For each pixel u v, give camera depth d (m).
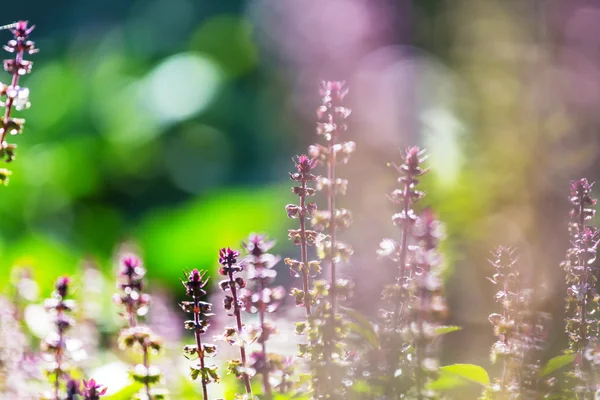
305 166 1.41
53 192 4.30
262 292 1.39
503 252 1.43
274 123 4.72
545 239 1.82
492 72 2.48
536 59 2.44
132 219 4.44
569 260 1.44
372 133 2.61
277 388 1.40
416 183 1.38
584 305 1.43
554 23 2.49
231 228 3.35
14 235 4.02
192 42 5.65
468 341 1.67
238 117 5.04
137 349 1.39
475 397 1.51
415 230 1.38
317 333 1.39
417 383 1.36
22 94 1.38
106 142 4.70
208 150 4.90
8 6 7.15
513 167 2.09
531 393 1.41
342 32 3.56
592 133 2.13
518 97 2.32
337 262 1.41
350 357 1.43
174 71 5.21
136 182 4.67
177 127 4.93
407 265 1.38
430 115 2.54
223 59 5.27
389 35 3.35
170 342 1.78
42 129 4.89
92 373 1.69
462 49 2.82
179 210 3.75
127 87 5.12
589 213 1.44
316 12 3.79
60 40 6.73
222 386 1.63
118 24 6.68
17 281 1.75
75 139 4.81
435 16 3.16
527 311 1.42
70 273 2.92
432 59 3.07
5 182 1.38
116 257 2.20
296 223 3.13
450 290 1.79
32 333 1.72
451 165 2.29
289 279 2.30
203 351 1.39
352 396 1.40
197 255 3.28
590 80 2.28
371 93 2.82
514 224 1.91
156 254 3.31
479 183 2.12
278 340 1.50
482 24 2.63
